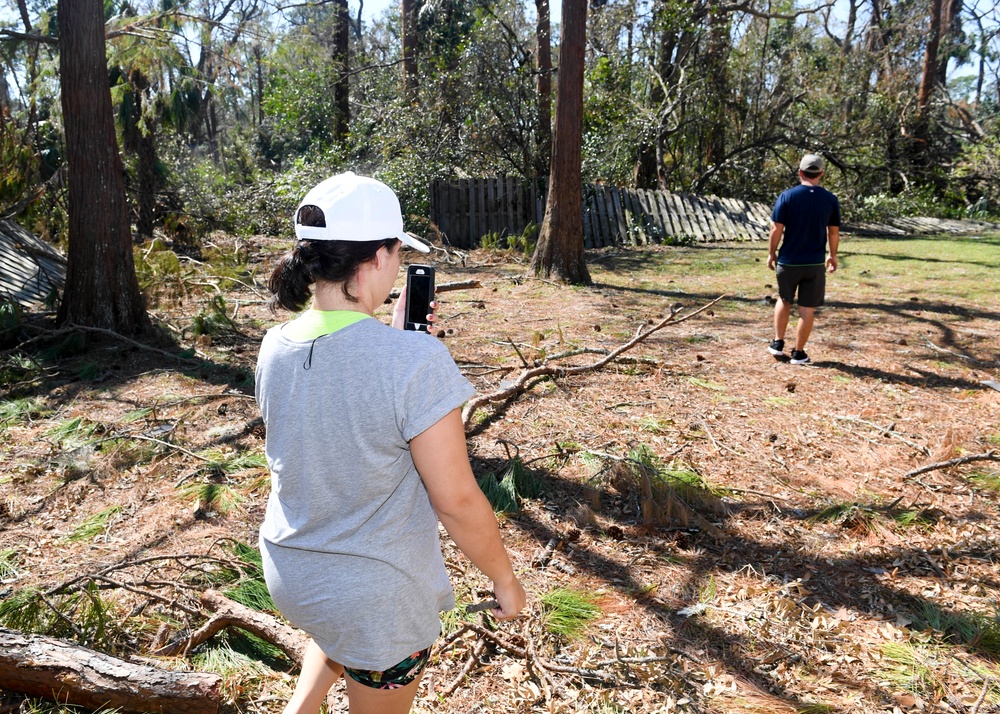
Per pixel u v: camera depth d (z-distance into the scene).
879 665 2.89
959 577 3.49
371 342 1.49
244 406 5.73
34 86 9.90
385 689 1.67
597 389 6.12
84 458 4.66
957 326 8.27
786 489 4.41
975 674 2.83
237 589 3.21
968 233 18.61
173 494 4.27
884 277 11.57
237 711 2.60
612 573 3.55
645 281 11.45
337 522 1.54
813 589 3.42
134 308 7.66
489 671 2.86
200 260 12.81
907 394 6.06
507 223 16.03
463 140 17.98
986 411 5.65
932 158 24.47
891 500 4.27
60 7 7.06
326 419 1.49
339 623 1.55
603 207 16.64
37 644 2.55
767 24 21.16
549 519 4.06
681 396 5.98
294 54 10.05
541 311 9.16
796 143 20.84
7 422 5.32
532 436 5.17
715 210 17.36
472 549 1.55
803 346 6.89
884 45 27.14
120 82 13.26
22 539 3.77
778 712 2.64
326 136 20.94
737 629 3.12
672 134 19.94
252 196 17.14
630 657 2.91
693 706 2.66
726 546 3.80
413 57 19.95
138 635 2.97
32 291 8.98
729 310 9.23
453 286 6.70
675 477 4.31
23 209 11.62
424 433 1.45
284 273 1.59
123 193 7.57
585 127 19.39
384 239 1.58
